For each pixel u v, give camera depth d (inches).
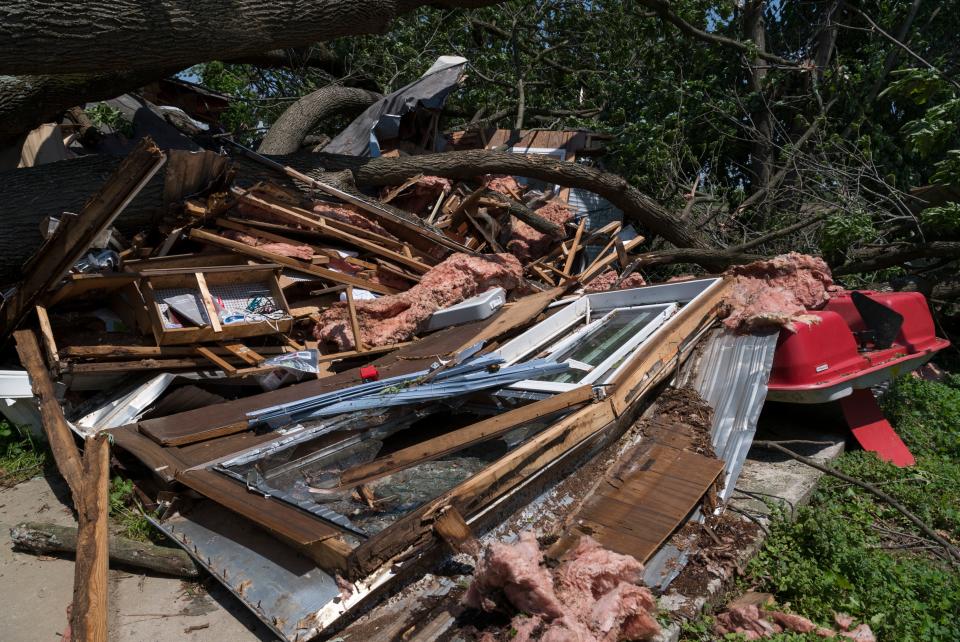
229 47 203.9
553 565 115.0
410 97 366.0
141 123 328.5
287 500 116.3
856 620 120.0
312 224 246.1
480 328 207.0
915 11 381.7
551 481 139.4
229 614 116.0
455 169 322.0
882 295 216.8
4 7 157.6
